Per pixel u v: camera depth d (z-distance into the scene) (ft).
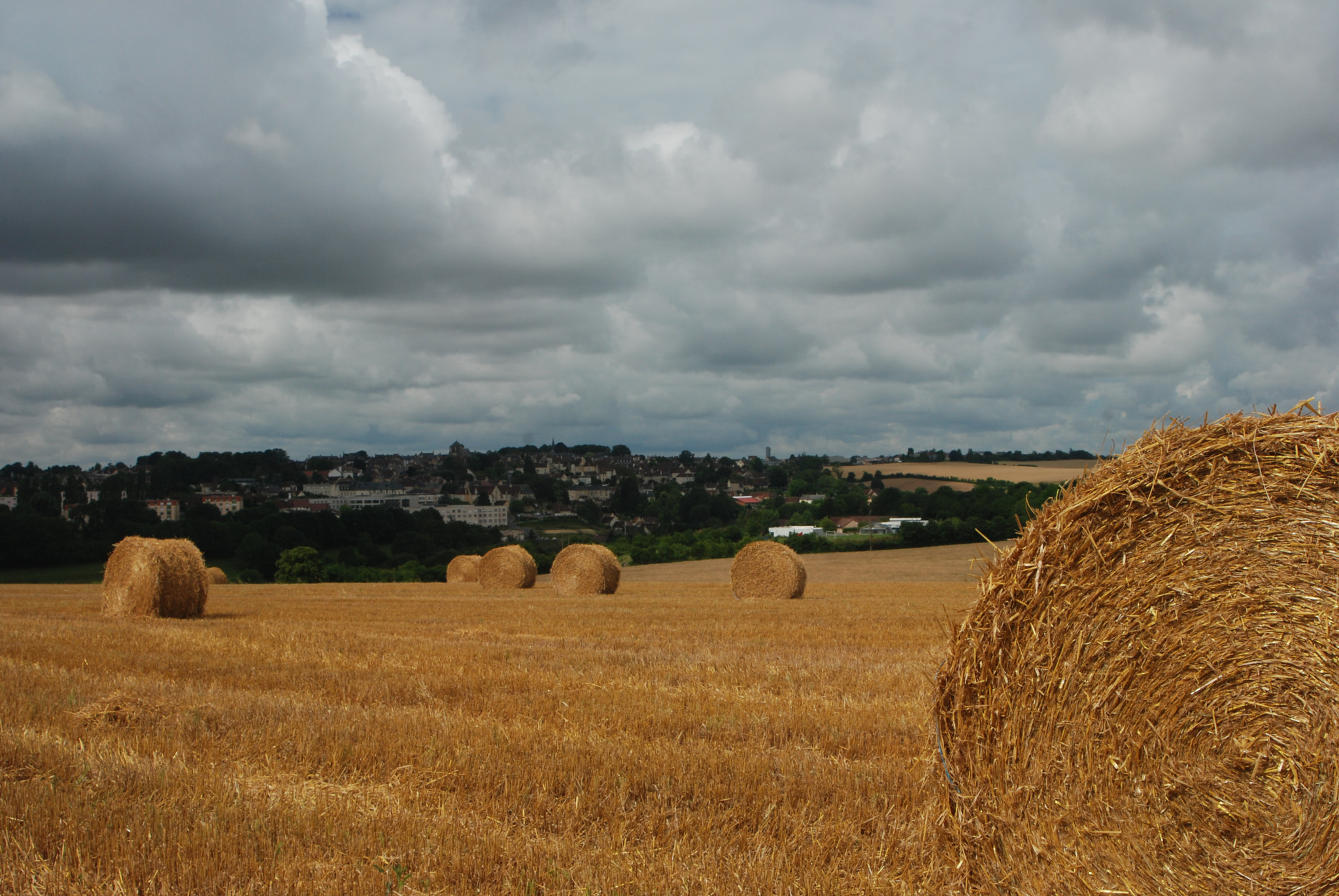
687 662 43.50
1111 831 17.71
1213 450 17.61
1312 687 16.03
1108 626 18.20
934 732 20.68
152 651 47.16
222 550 252.42
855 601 91.45
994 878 19.07
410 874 17.83
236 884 17.29
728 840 19.90
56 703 31.63
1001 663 19.48
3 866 17.38
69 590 128.26
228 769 24.39
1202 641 17.25
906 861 19.19
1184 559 17.66
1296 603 16.46
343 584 146.72
